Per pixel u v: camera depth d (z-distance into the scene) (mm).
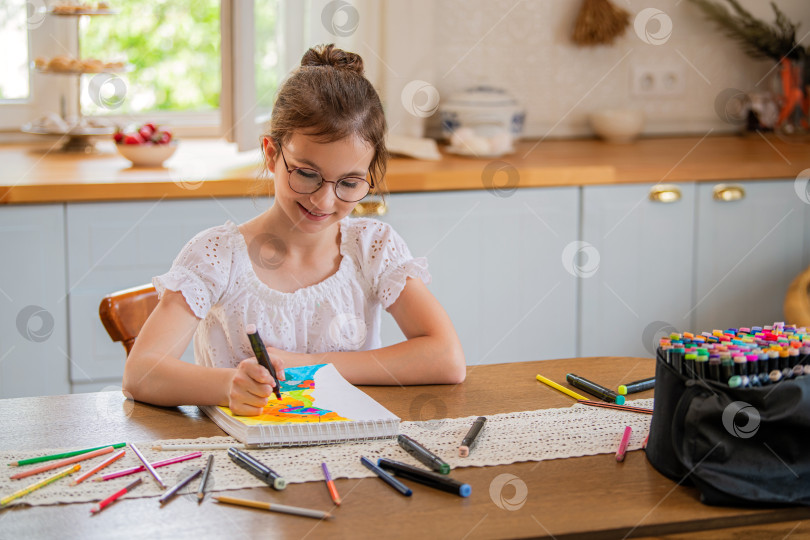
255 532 858
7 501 910
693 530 904
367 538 847
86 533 855
